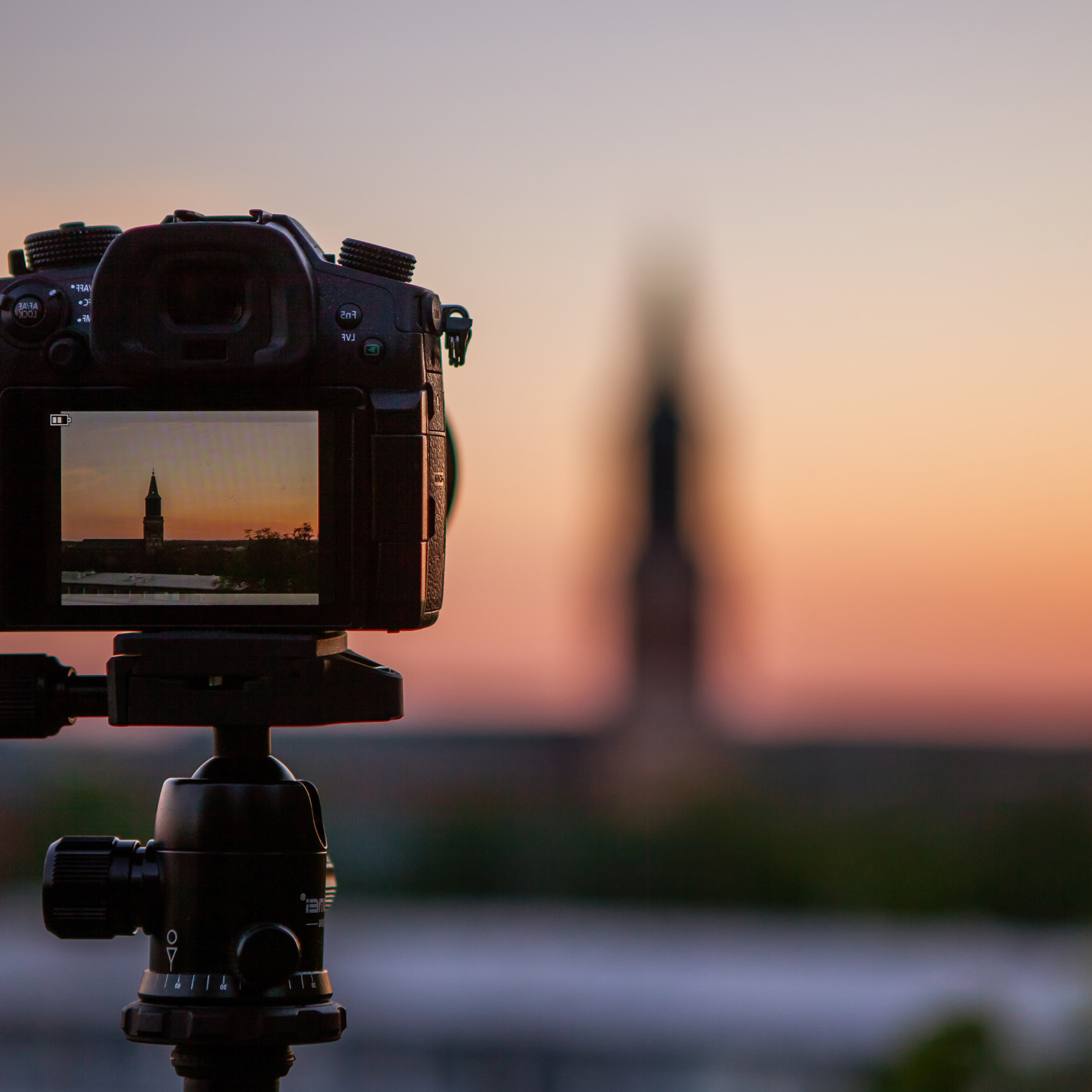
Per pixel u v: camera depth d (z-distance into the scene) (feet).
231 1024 6.64
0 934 58.85
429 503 7.13
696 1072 42.39
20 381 7.02
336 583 6.99
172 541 7.01
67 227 7.19
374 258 7.16
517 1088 42.88
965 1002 28.60
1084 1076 27.66
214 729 7.17
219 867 6.82
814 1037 42.60
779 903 89.10
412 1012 44.24
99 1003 44.91
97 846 6.96
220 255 6.85
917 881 88.63
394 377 7.06
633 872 93.04
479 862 93.56
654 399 187.42
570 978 50.70
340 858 95.66
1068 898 86.12
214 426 7.00
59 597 6.98
